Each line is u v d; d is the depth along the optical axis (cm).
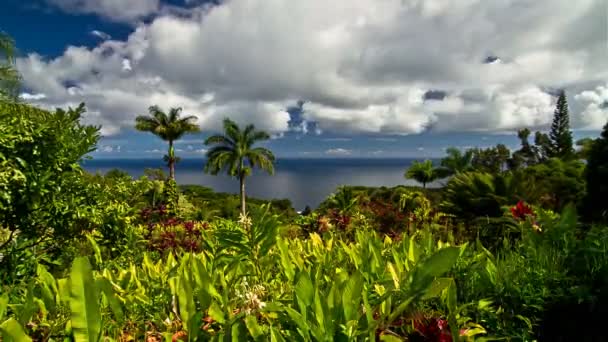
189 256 202
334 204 1002
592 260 206
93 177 439
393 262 220
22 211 323
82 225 373
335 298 129
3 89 378
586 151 1030
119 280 187
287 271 182
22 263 324
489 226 439
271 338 117
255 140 3116
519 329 171
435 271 120
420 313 138
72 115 366
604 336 181
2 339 108
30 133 329
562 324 189
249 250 189
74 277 113
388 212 835
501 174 1051
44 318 143
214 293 150
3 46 415
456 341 129
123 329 150
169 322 146
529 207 318
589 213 928
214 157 3103
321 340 118
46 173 331
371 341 116
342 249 238
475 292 190
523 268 207
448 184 1097
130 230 401
